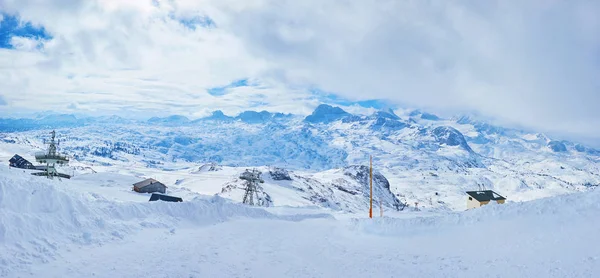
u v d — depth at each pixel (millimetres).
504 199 89875
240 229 27766
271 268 17562
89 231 18922
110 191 88625
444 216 24562
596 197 19438
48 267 14805
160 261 17094
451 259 17359
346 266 17828
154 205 27062
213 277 15711
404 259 18375
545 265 14453
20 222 16375
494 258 16453
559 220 18828
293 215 40531
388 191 190500
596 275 12820
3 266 13867
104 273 14969
